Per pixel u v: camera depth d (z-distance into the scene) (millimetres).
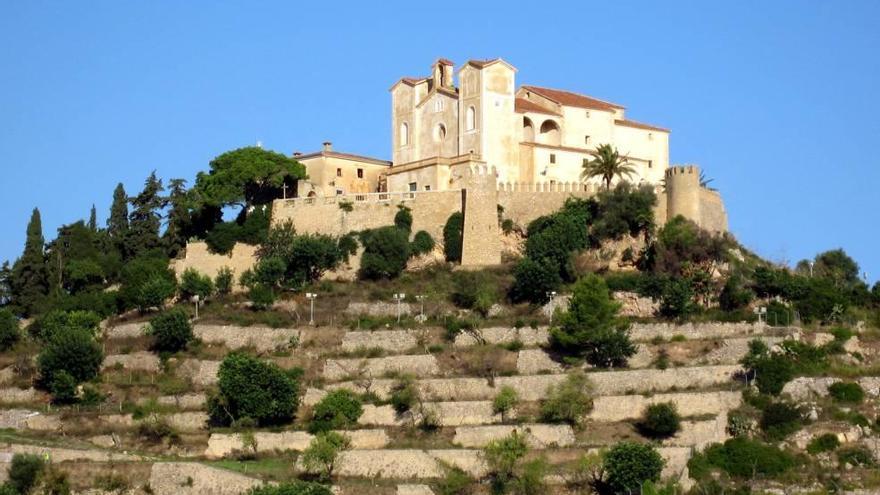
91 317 167625
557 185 171875
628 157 186000
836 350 148125
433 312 160250
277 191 186875
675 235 162625
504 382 143250
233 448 137250
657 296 156750
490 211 170250
